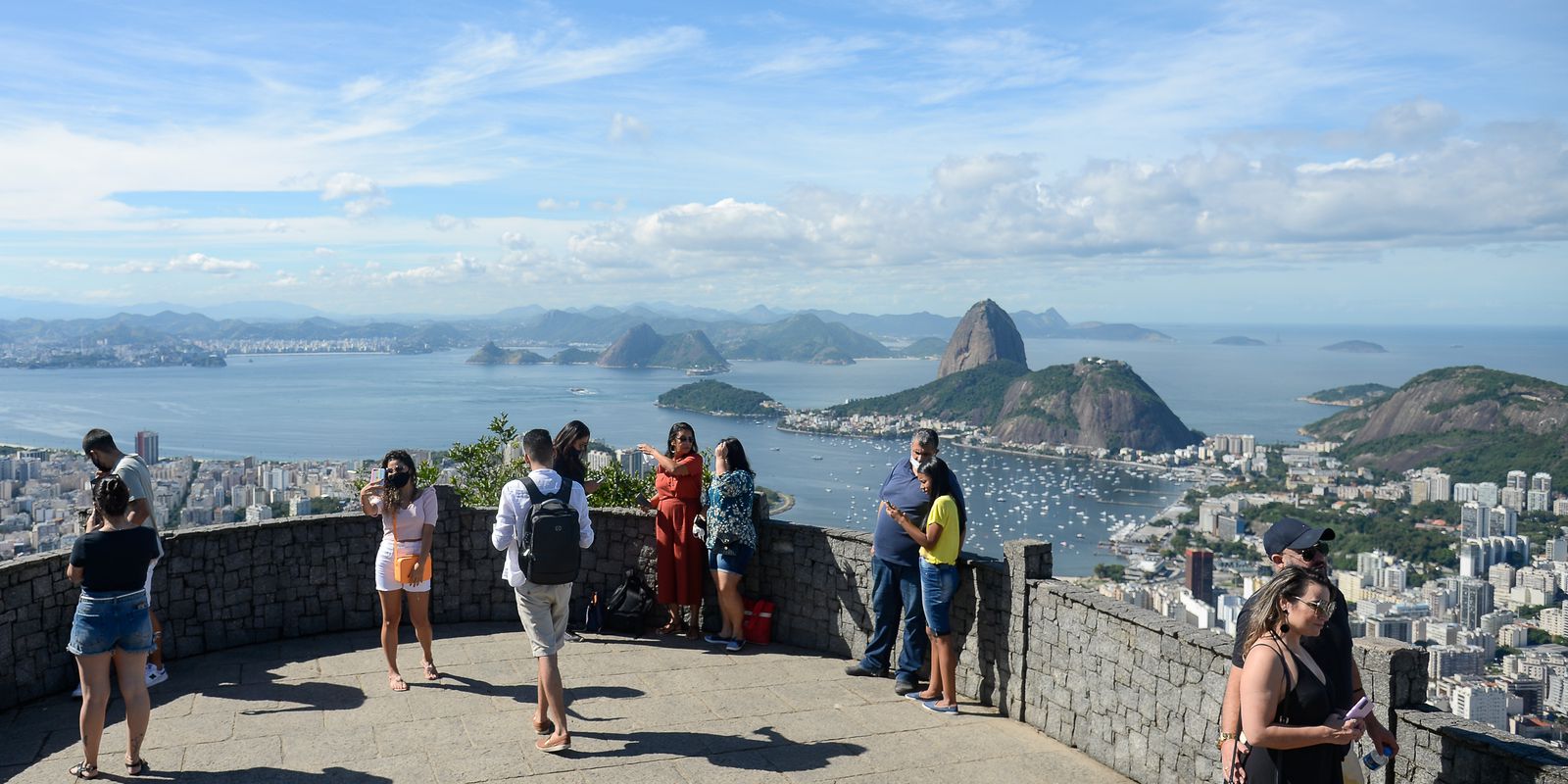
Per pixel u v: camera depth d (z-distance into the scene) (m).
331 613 7.31
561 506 5.20
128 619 4.64
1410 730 3.61
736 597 7.10
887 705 6.02
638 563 7.71
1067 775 5.02
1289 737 2.96
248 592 6.95
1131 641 4.98
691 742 5.30
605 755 5.07
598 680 6.36
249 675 6.27
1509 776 3.22
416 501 6.06
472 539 7.66
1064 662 5.46
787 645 7.31
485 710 5.71
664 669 6.63
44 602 5.84
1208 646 4.45
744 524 7.02
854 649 6.93
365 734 5.28
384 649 6.05
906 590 6.16
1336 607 3.22
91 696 4.58
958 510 5.90
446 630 7.42
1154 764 4.79
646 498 7.57
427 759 4.95
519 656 6.79
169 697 5.85
